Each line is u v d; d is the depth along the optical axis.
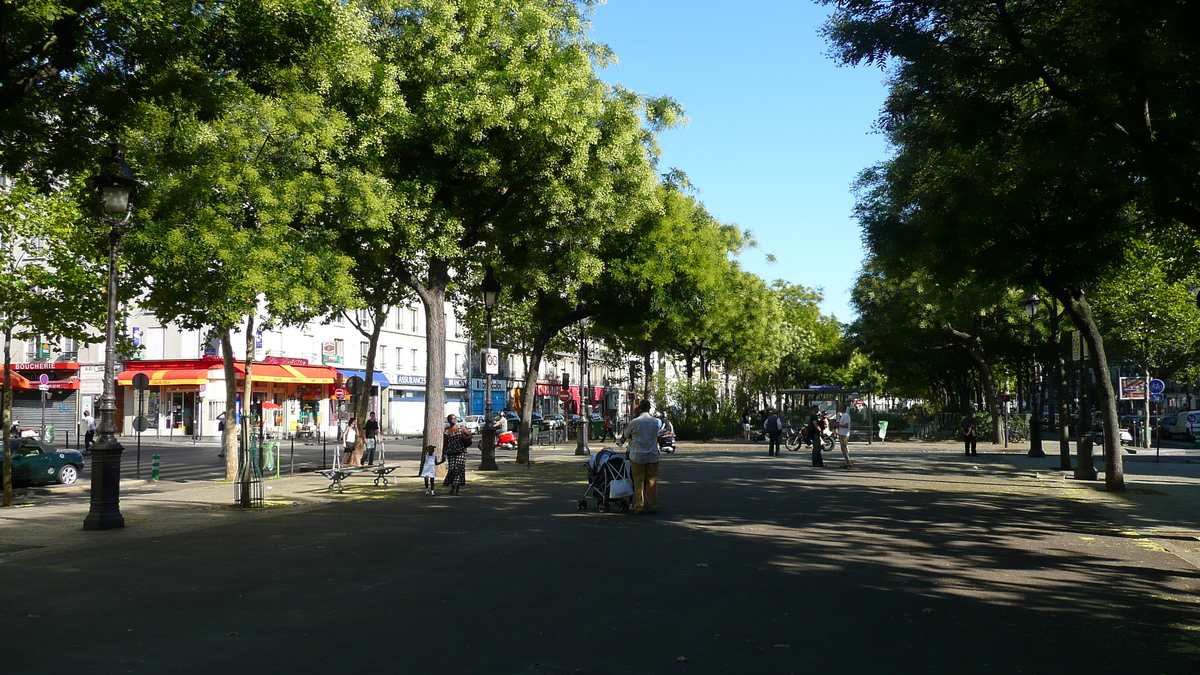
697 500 16.20
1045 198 11.90
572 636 6.36
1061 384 24.91
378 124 19.05
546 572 8.95
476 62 19.86
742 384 54.25
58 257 17.73
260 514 14.72
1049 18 11.12
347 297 18.42
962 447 39.47
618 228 23.50
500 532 12.07
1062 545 10.80
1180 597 7.81
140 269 18.20
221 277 16.97
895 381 55.41
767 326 52.06
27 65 9.86
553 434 41.75
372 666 5.61
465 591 8.00
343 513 14.73
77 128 10.57
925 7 11.37
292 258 17.59
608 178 22.19
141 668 5.62
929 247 13.03
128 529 12.88
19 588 8.38
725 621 6.83
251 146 17.20
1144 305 35.38
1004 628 6.65
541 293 28.36
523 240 23.34
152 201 16.09
